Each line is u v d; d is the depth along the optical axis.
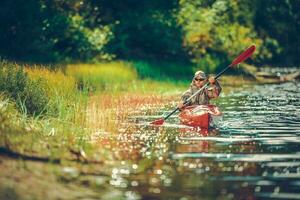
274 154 16.73
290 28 81.31
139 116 25.73
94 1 56.38
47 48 49.84
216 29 61.84
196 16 60.88
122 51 56.16
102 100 31.42
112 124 22.22
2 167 13.45
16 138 15.62
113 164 15.00
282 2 80.06
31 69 31.77
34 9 50.09
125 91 37.41
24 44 49.66
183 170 14.62
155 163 15.39
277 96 37.25
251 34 69.06
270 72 66.31
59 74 31.34
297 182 13.45
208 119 22.33
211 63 60.00
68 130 19.38
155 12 58.81
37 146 15.38
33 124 19.03
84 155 15.35
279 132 21.03
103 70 42.28
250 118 25.14
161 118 25.05
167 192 12.58
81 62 49.91
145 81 43.47
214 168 14.88
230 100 34.31
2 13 49.28
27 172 13.28
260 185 13.20
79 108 23.30
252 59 69.44
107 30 54.22
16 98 22.27
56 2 51.94
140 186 13.02
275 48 78.69
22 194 11.74
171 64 56.25
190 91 24.50
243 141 19.05
